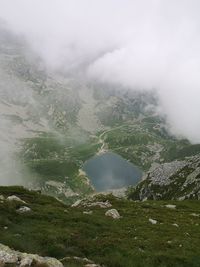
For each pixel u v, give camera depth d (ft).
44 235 125.08
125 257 119.75
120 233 148.77
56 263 94.27
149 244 136.77
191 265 122.01
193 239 157.38
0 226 128.98
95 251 122.21
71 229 141.79
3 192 211.41
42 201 205.16
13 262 89.61
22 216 149.18
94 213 193.36
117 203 264.11
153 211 242.17
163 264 118.73
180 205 341.41
